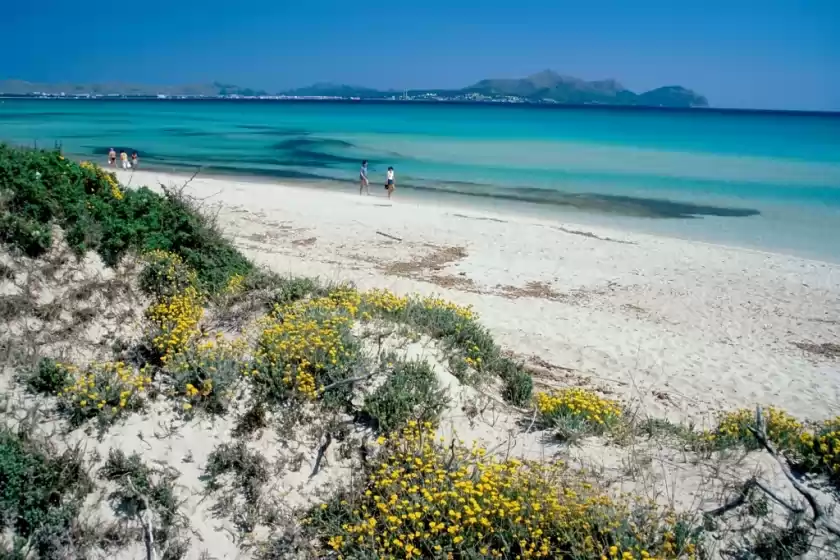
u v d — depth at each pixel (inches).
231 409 251.6
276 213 795.4
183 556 200.1
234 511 216.4
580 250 702.5
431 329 343.9
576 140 2299.5
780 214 965.2
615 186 1202.0
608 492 235.3
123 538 199.8
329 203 888.9
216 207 799.7
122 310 303.1
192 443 235.8
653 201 1058.1
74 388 234.5
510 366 346.0
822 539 209.2
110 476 214.8
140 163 1409.9
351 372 272.2
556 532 206.5
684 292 577.6
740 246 771.4
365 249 654.5
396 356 291.4
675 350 446.0
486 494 216.1
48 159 346.6
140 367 268.8
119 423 234.8
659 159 1667.1
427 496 206.1
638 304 541.6
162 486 213.8
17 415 227.0
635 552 194.4
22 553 187.0
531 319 486.9
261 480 225.3
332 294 374.0
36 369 244.8
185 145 1914.4
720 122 4087.1
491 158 1641.2
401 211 858.8
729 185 1227.9
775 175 1368.1
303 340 277.6
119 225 334.0
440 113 5108.3
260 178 1227.2
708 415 352.8
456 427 270.2
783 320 518.9
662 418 340.5
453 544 202.4
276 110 5428.2
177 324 292.7
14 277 283.6
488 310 499.5
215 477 224.5
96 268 313.0
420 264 616.4
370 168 1417.3
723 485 242.5
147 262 333.4
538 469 239.3
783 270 657.0
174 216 376.2
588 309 520.4
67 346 269.0
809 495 213.9
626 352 436.5
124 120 3299.7
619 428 287.1
